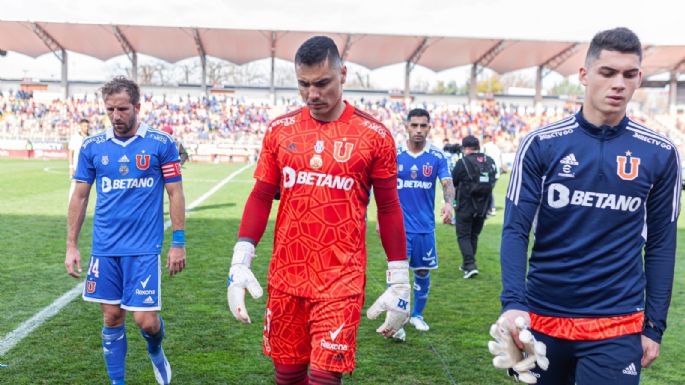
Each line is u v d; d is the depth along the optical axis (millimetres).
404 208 5172
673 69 42719
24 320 4969
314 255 2609
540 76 44125
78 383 3758
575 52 39875
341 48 40812
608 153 2398
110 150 3562
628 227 2428
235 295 2607
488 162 7117
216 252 8172
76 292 5852
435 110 42938
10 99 40281
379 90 44156
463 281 7047
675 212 2457
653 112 44188
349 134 2611
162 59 43500
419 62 44156
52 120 38375
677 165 2447
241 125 40469
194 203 13898
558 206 2461
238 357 4316
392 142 2689
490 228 11453
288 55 42719
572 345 2494
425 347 4656
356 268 2650
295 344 2705
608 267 2430
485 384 3922
